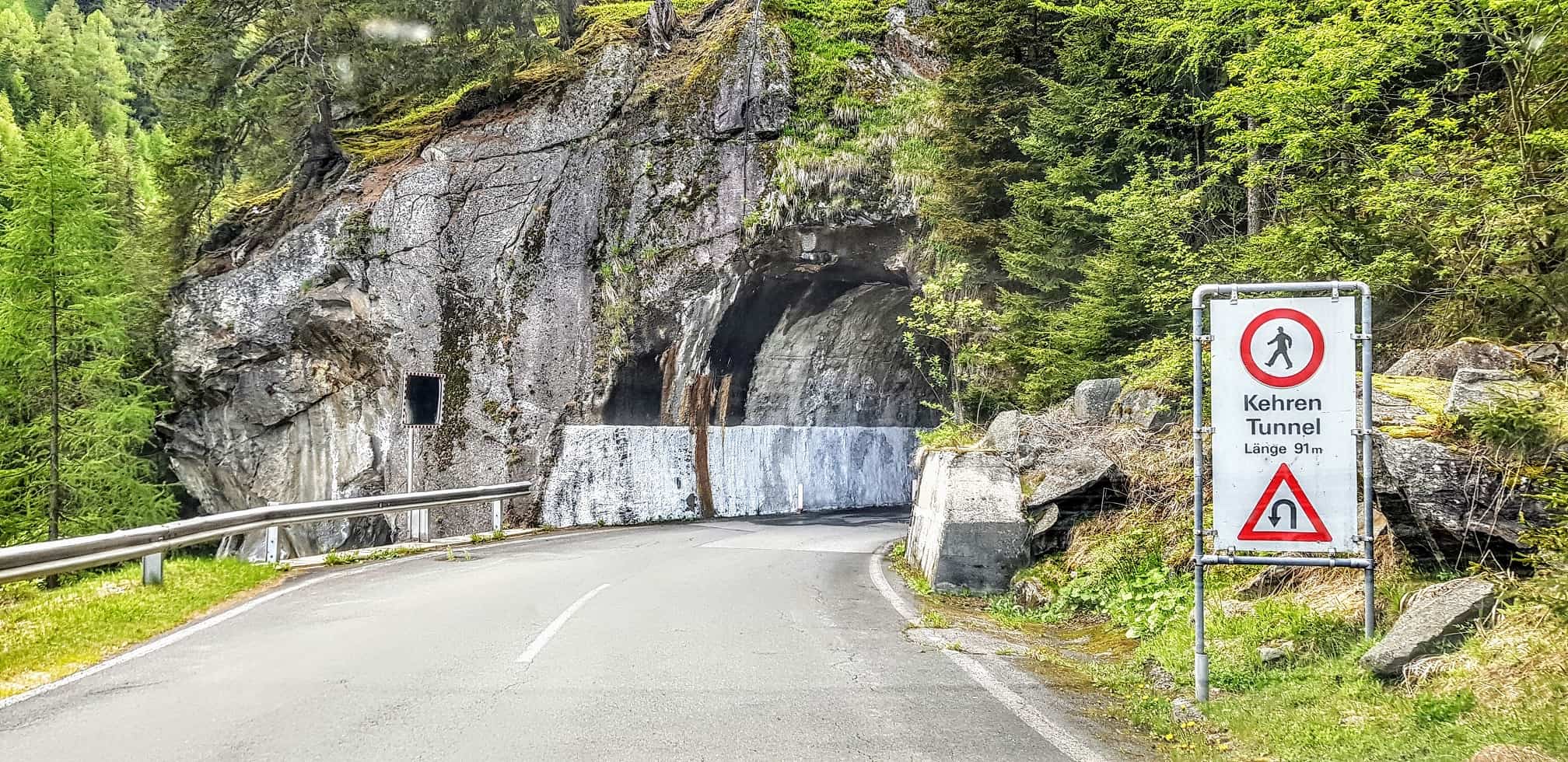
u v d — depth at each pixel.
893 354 30.83
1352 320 6.29
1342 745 5.14
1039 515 11.77
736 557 15.23
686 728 5.86
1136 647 8.27
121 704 6.48
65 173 24.84
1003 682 7.12
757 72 24.83
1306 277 11.56
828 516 25.73
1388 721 5.23
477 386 24.00
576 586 11.76
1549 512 6.29
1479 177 9.47
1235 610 7.76
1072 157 17.92
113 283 26.78
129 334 27.12
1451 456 6.79
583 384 23.97
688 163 24.78
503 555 15.44
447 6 27.31
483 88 26.77
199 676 7.25
